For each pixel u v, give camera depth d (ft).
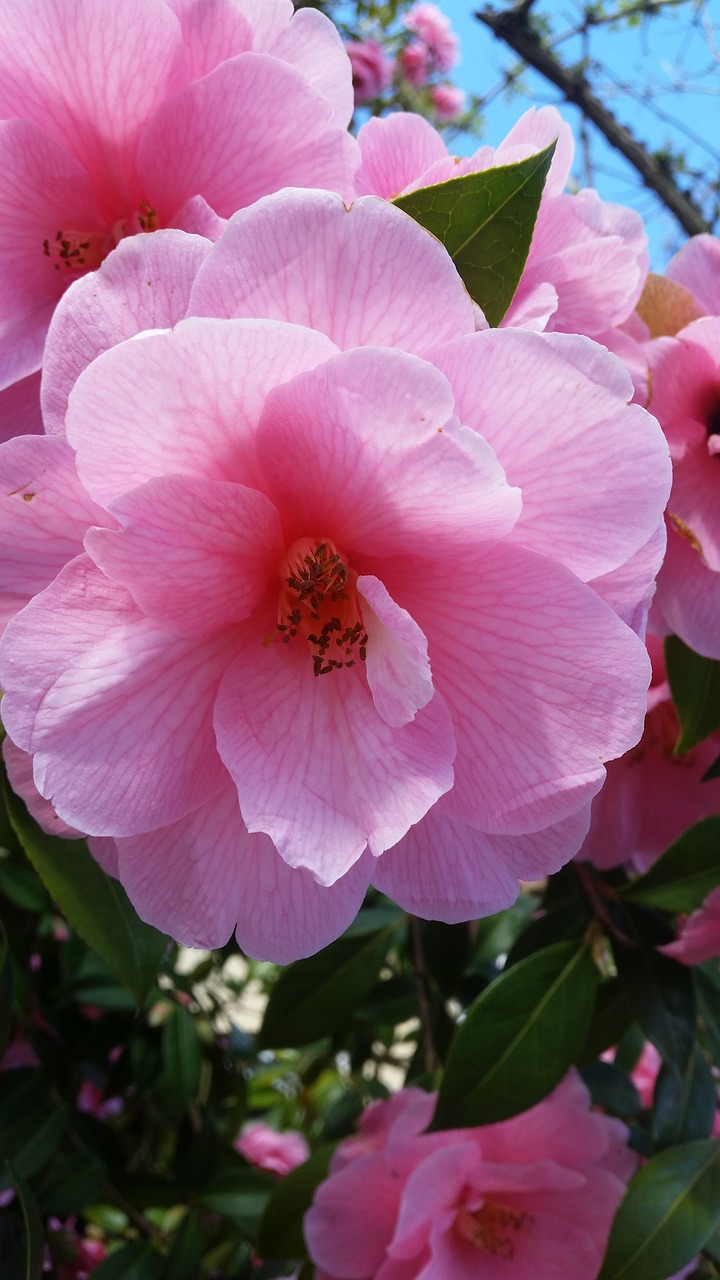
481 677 0.88
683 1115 1.23
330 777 0.89
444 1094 1.16
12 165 0.98
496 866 0.92
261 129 0.95
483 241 0.93
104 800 0.85
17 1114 1.39
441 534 0.85
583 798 0.87
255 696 0.90
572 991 1.21
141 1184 1.45
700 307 1.15
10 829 1.04
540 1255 1.25
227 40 0.95
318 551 0.89
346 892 0.91
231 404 0.80
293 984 1.46
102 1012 1.78
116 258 0.83
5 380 0.99
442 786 0.86
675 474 1.13
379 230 0.79
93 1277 1.36
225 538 0.85
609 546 0.84
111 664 0.85
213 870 0.90
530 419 0.81
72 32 0.92
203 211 0.95
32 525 0.85
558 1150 1.26
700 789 1.33
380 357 0.76
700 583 1.13
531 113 1.01
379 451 0.80
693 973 1.26
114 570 0.82
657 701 1.25
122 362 0.76
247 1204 1.46
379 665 0.88
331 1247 1.24
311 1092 2.38
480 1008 1.18
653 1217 1.14
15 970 1.37
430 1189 1.18
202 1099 1.61
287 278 0.79
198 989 1.90
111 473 0.81
